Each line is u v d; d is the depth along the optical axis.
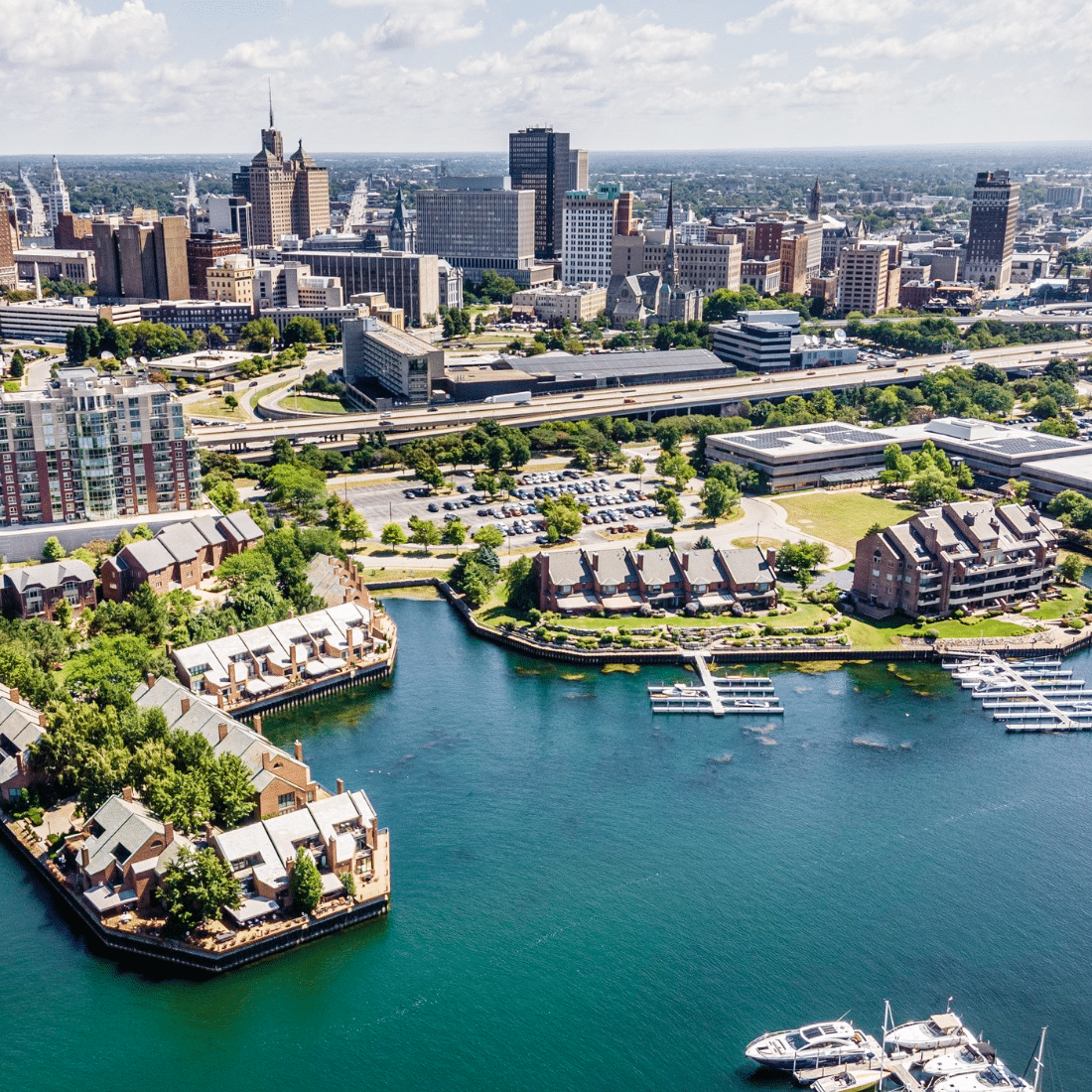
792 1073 176.88
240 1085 177.50
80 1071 179.88
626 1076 177.50
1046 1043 183.38
